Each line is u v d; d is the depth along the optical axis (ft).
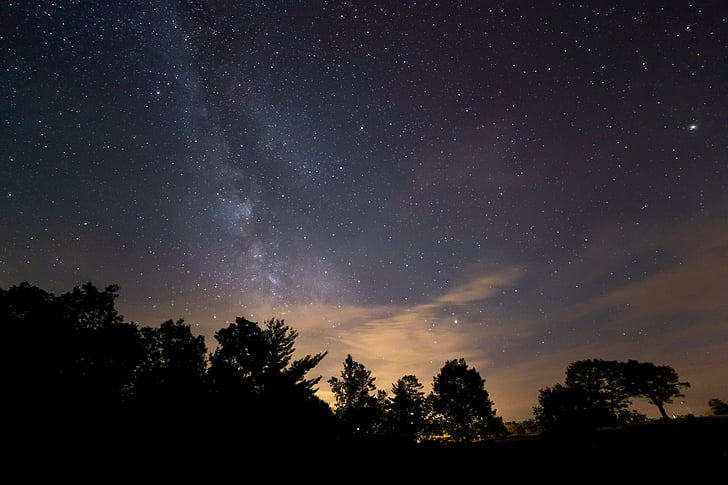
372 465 41.81
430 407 70.18
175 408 32.83
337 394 61.67
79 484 27.48
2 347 33.83
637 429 69.26
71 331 39.91
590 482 30.40
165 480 28.78
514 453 50.72
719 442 41.98
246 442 31.37
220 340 40.57
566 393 71.51
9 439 29.07
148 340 46.88
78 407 32.65
